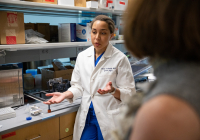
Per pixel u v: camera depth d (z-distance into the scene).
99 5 2.25
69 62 2.74
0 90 1.73
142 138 0.31
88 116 1.79
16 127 1.45
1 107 1.76
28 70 2.34
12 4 1.69
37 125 1.60
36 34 1.98
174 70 0.35
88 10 2.14
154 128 0.30
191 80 0.32
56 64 2.38
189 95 0.30
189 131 0.29
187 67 0.35
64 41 2.23
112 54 1.81
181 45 0.34
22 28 1.77
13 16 1.70
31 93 2.10
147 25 0.36
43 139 1.66
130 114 0.41
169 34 0.34
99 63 1.78
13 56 2.16
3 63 2.09
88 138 1.79
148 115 0.31
